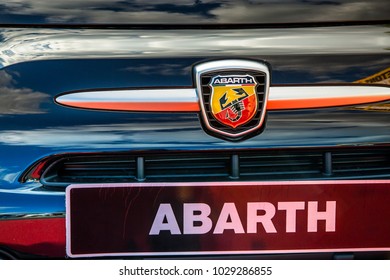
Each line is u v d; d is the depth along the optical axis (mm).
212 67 2170
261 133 2197
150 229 2166
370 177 2240
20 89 2131
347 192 2209
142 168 2184
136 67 2158
